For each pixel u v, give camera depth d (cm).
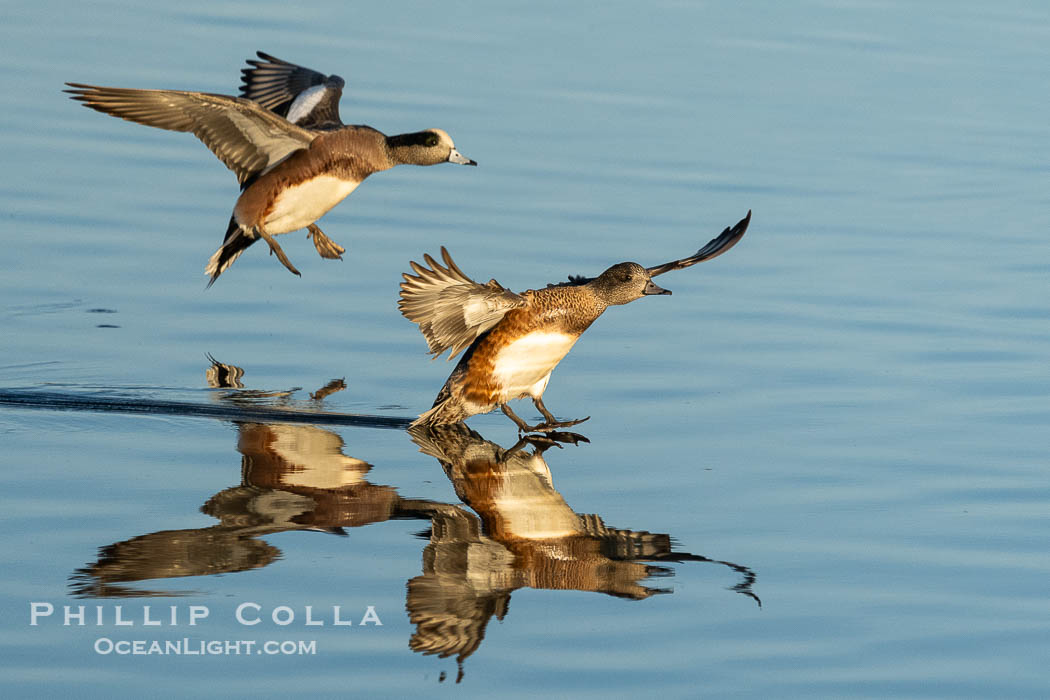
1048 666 797
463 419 1280
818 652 813
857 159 1984
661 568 931
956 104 2212
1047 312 1491
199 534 962
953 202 1845
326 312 1523
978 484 1079
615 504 1052
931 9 2700
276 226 1424
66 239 1653
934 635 834
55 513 988
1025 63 2408
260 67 1595
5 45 2194
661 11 2612
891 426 1207
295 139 1386
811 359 1378
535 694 762
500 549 961
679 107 2142
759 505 1045
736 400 1280
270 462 1127
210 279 1461
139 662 784
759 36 2497
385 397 1316
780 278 1606
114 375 1335
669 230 1716
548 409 1278
